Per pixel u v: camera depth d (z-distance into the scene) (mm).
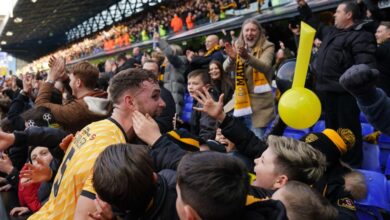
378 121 1439
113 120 1775
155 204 1304
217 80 4023
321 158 1643
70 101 2875
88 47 35375
